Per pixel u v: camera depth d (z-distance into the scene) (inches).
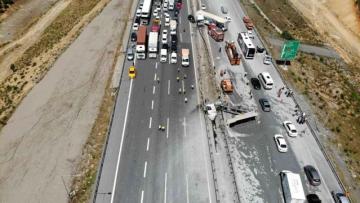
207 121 2484.0
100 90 2746.1
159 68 3006.9
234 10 4092.0
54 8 4618.6
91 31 3609.7
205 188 2018.9
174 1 4065.0
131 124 2416.3
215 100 2687.0
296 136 2432.3
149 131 2370.8
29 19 4436.5
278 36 3722.9
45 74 2974.9
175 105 2610.7
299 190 1942.7
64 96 2696.9
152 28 3412.9
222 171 2133.4
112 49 3277.6
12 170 2107.5
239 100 2714.1
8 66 3417.8
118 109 2536.9
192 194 1979.6
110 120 2411.4
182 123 2453.2
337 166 2288.4
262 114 2596.0
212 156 2219.5
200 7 4082.2
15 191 1980.8
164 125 2425.0
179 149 2251.5
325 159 2298.2
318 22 4323.3
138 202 1916.8
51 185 2005.4
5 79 3176.7
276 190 2059.5
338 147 2438.5
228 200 1967.3
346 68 3457.2
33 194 1959.9
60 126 2415.1
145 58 3115.2
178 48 3294.8
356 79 3321.9
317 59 3462.1
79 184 2011.6
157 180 2043.6
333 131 2571.4
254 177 2123.5
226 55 3255.4
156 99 2655.0
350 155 2395.4
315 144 2400.3
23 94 2792.8
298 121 2556.6
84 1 4549.7
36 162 2153.1
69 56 3196.4
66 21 4099.4
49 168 2110.0
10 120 2516.0
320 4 4722.0
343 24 4345.5
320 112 2731.3
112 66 3026.6
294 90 2910.9
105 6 4131.4
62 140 2300.7
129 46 3287.4
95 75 2920.8
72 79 2883.9
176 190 1994.3
